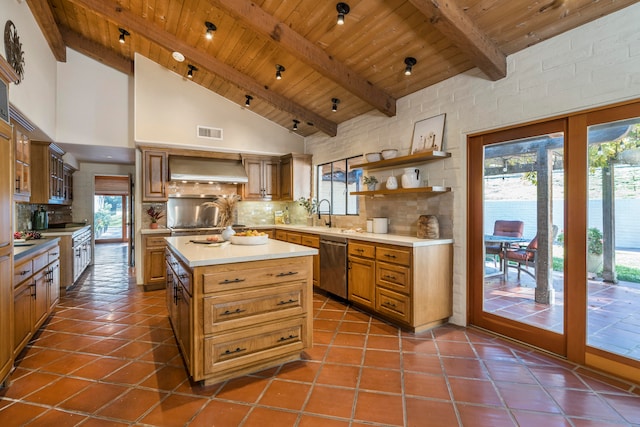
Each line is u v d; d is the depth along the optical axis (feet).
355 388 6.89
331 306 12.75
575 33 7.73
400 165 12.57
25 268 8.50
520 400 6.42
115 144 16.85
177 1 10.75
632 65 6.86
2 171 6.73
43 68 13.25
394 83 11.85
